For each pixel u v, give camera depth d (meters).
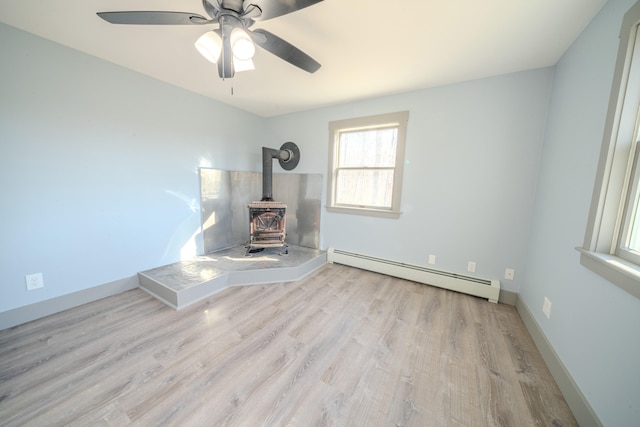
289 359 1.65
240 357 1.66
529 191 2.33
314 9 1.50
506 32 1.69
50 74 1.97
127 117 2.47
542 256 1.98
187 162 3.09
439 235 2.82
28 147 1.90
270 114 4.01
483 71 2.30
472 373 1.57
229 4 1.21
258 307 2.33
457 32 1.71
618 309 1.10
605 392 1.12
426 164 2.81
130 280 2.62
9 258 1.87
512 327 2.09
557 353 1.56
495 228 2.52
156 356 1.65
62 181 2.09
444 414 1.28
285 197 4.06
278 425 1.20
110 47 2.04
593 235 1.33
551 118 2.08
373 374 1.54
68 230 2.16
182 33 1.82
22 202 1.90
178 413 1.25
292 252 3.62
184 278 2.56
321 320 2.13
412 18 1.57
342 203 3.60
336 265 3.55
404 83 2.61
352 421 1.23
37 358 1.59
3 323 1.87
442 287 2.79
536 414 1.30
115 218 2.46
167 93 2.79
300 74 2.44
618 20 1.27
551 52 1.92
